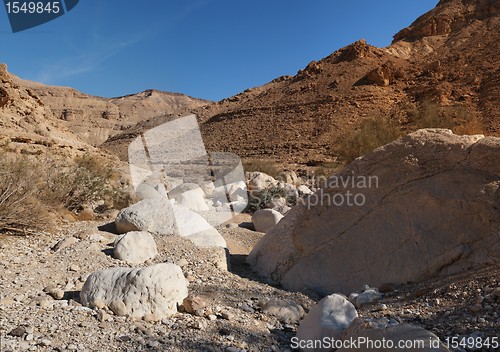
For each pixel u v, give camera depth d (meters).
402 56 59.84
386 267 4.49
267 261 5.36
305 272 4.82
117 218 6.04
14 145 14.67
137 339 3.01
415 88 45.09
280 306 3.91
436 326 3.14
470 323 3.04
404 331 2.47
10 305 3.51
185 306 3.62
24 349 2.71
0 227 5.84
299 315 3.85
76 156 16.64
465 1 68.94
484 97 38.50
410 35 68.56
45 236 5.81
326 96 48.47
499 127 32.31
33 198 6.50
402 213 4.68
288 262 5.04
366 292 4.18
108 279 3.63
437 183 4.60
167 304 3.53
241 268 5.54
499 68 41.47
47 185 7.71
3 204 5.88
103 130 137.25
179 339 3.08
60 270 4.49
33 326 3.07
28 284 4.09
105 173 11.23
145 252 5.04
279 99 55.25
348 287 4.55
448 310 3.36
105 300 3.51
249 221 8.91
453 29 65.38
